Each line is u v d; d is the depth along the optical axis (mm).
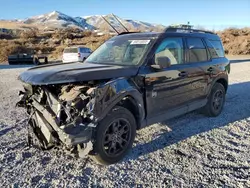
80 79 3068
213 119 5414
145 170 3305
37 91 3615
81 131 2967
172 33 4504
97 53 4734
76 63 4246
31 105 3719
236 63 20156
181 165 3420
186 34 4836
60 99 3154
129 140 3623
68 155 3691
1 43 43594
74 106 3012
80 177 3145
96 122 3055
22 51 39188
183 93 4547
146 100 3807
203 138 4344
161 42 4148
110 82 3242
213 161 3525
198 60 4996
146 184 2988
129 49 4223
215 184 2979
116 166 3414
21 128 4770
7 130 4645
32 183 2998
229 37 36938
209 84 5258
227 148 3951
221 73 5570
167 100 4215
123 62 4035
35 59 25297
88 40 46719
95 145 3209
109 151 3381
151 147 3979
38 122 3428
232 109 6211
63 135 2936
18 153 3730
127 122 3551
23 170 3277
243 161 3529
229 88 9039
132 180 3076
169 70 4156
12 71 16547
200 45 5125
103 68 3520
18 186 2932
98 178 3127
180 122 5172
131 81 3572
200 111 5645
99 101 3061
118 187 2934
